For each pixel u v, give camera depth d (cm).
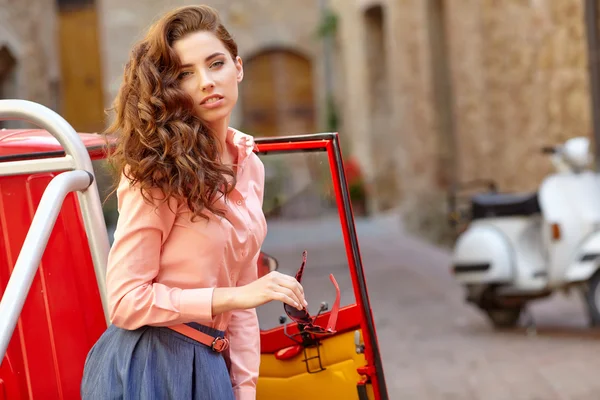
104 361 229
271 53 2719
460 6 1323
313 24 2694
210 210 222
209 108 227
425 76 1562
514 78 1112
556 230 731
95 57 2103
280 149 291
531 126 1055
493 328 793
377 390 288
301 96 2736
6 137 297
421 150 1616
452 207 890
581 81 915
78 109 2089
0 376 272
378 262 1345
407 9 1659
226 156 242
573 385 580
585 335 730
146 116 219
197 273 227
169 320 221
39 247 230
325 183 292
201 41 226
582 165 745
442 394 583
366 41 2069
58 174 272
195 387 229
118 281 221
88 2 2098
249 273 251
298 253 298
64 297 273
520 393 571
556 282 737
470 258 775
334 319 260
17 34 1067
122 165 222
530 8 1041
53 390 274
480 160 1272
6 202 272
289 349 306
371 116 2083
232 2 2664
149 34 227
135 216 221
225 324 240
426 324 838
